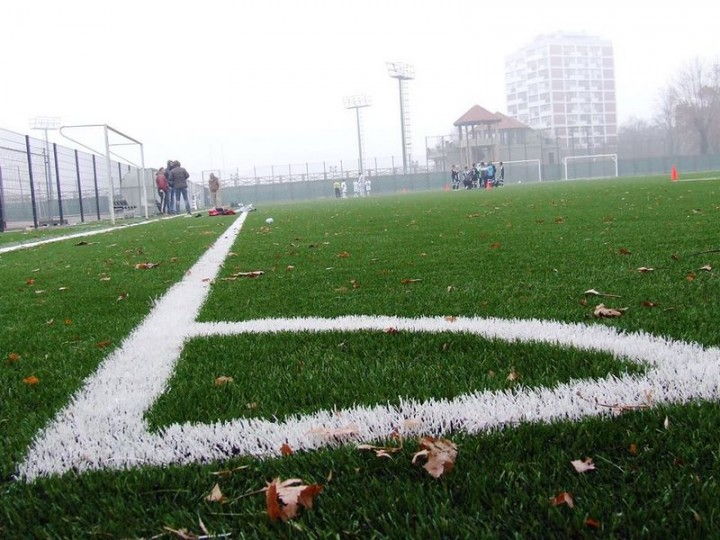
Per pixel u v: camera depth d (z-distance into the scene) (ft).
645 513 3.99
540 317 9.45
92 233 42.34
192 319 10.87
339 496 4.43
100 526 4.28
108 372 7.78
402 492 4.43
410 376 6.95
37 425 6.08
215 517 4.32
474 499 4.29
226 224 43.09
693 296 10.32
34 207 56.65
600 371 6.70
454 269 15.20
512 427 5.37
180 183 75.97
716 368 6.59
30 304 13.42
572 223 26.45
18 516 4.47
